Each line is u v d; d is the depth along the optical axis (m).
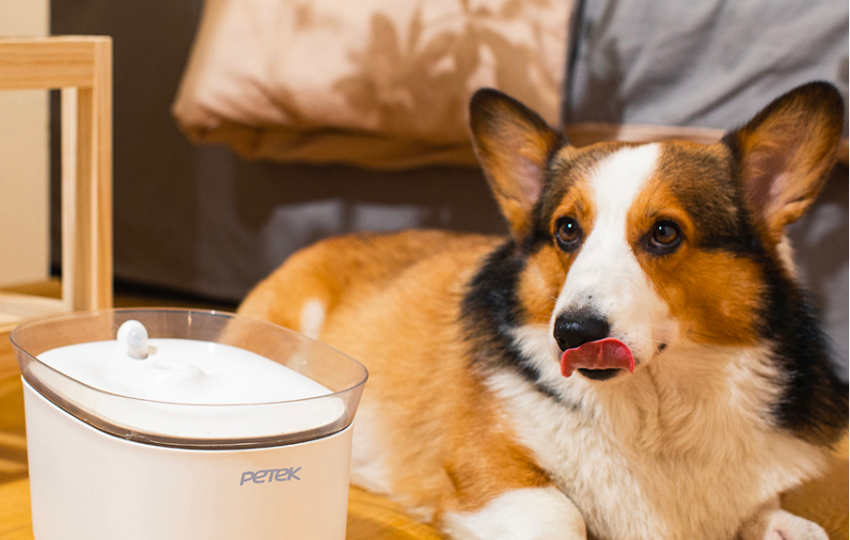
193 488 0.82
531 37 1.97
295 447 0.86
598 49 1.99
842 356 1.53
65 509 0.90
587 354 1.03
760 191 1.19
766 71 1.81
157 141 2.77
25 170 2.75
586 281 1.06
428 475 1.39
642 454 1.22
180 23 2.69
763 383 1.19
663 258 1.11
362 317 1.65
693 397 1.19
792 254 1.34
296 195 2.55
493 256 1.40
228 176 2.66
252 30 2.28
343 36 2.15
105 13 2.83
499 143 1.34
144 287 2.91
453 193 2.31
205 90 2.30
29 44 1.30
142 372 0.98
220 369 1.05
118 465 0.83
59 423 0.90
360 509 1.40
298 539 0.89
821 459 1.25
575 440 1.21
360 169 2.43
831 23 1.74
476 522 1.22
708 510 1.22
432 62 2.06
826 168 1.14
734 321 1.16
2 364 1.34
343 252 1.84
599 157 1.21
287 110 2.23
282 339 1.17
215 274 2.75
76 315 1.11
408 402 1.47
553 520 1.13
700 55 1.89
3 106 2.64
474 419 1.30
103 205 1.48
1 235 2.71
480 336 1.35
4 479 1.38
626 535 1.23
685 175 1.14
